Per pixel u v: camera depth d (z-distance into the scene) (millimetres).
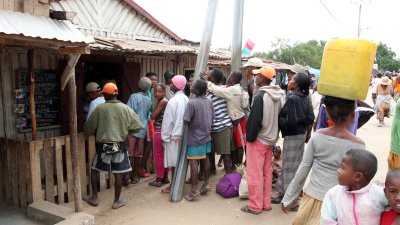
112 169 5172
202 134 5371
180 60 9148
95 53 6695
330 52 2773
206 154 5605
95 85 6020
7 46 5344
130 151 6223
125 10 8383
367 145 9578
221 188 5664
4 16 3648
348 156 2172
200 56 6109
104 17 7879
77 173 4566
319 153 2836
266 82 4934
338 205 2234
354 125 4219
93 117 5039
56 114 6227
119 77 7492
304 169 2969
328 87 2760
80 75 6547
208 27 6055
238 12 7062
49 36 3686
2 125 5422
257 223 4691
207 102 5461
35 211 4695
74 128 4488
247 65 6723
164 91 6125
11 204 5141
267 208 5074
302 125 4977
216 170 7039
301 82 4922
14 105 5543
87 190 5703
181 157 5605
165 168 6242
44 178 5438
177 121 5586
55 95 6180
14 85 5535
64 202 5320
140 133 6285
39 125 5977
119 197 5547
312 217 2846
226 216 4926
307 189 2912
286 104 4891
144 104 6336
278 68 15125
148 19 8961
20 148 4887
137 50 6422
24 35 3475
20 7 3869
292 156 5012
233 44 7137
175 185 5531
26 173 4879
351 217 2170
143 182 6410
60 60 6145
